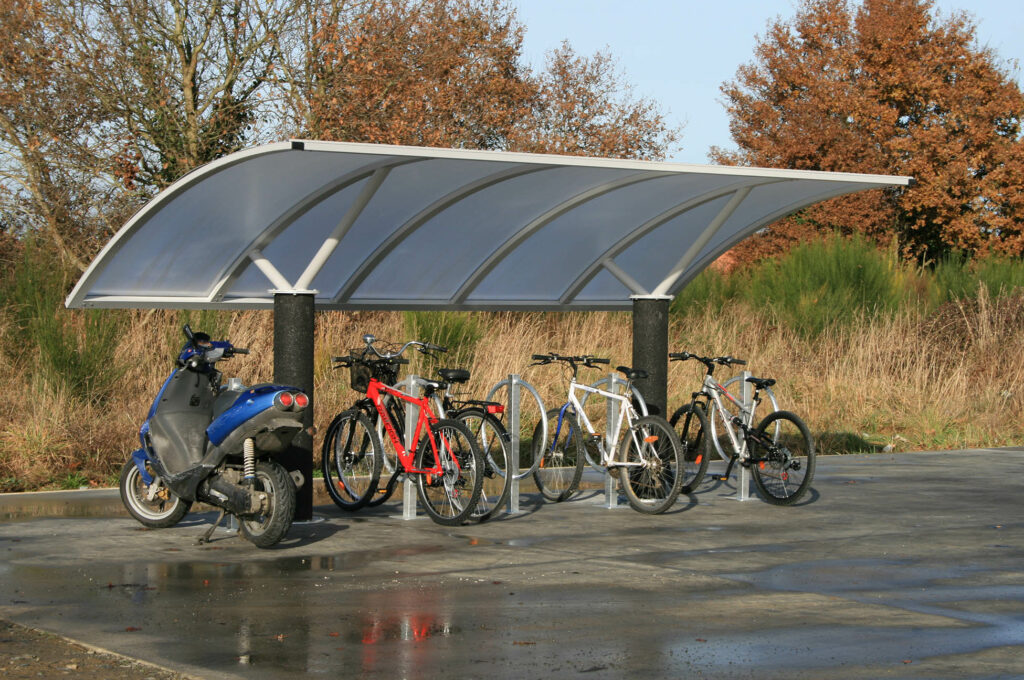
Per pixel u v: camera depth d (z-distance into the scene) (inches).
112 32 700.0
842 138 1358.3
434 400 346.9
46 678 176.7
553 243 381.4
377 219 335.0
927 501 386.6
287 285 319.9
